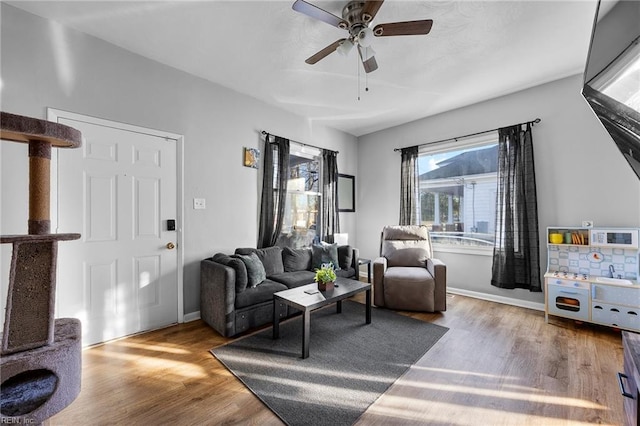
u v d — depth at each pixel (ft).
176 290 9.24
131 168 8.31
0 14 6.35
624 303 8.05
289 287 9.76
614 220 9.17
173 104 9.20
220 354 7.18
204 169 9.98
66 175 7.22
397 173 15.16
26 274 3.64
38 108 6.81
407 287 10.39
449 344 7.75
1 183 6.29
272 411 5.10
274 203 12.10
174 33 7.51
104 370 6.42
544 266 10.44
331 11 6.63
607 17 2.90
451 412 5.09
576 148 9.83
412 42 7.87
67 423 4.75
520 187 10.69
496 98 11.62
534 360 6.85
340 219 15.83
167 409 5.14
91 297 7.61
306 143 13.82
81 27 7.27
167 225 9.04
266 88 10.77
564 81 10.04
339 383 5.95
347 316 9.95
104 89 7.81
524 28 7.29
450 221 13.33
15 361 3.30
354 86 10.61
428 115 13.64
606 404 5.25
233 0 6.32
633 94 2.61
